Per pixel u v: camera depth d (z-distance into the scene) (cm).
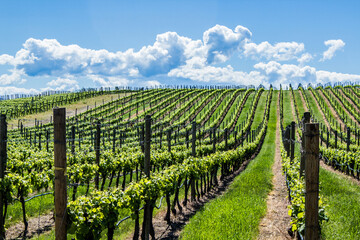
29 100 7194
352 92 6856
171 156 1557
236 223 676
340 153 1741
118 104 6306
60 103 6581
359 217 662
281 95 6675
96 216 532
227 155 1544
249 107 5738
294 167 1025
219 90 7281
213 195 1155
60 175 434
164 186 775
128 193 655
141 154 1374
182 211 946
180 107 5394
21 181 758
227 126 4269
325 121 4681
